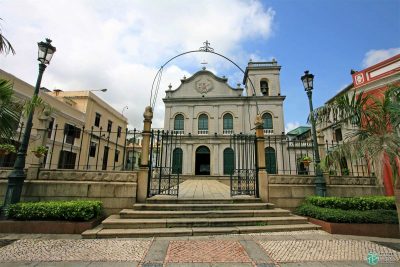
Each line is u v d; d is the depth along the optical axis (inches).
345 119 215.2
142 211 227.1
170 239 185.8
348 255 156.5
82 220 208.1
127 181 261.4
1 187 248.7
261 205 254.1
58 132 662.5
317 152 285.9
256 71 1008.9
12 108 217.8
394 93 197.5
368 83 395.5
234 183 354.6
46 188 249.8
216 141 910.4
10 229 198.2
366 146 181.2
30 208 206.4
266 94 995.9
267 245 173.5
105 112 913.5
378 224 210.7
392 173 180.9
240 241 182.1
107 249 161.8
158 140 285.0
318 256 153.8
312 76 311.1
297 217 239.8
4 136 215.2
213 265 137.9
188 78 1026.1
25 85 543.2
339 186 291.9
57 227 200.4
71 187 252.1
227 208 245.1
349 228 209.9
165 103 993.5
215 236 195.5
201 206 240.1
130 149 796.6
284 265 139.3
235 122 946.1
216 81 1018.1
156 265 136.9
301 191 285.0
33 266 133.4
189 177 762.2
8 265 134.4
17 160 227.6
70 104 771.4
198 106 979.3
